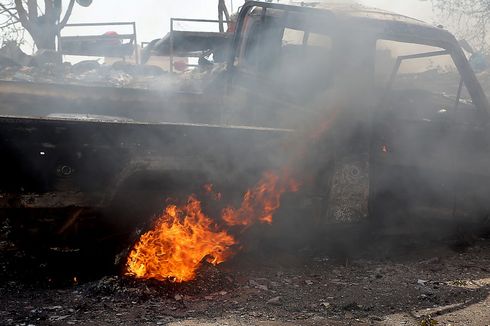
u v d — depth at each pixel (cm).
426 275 392
